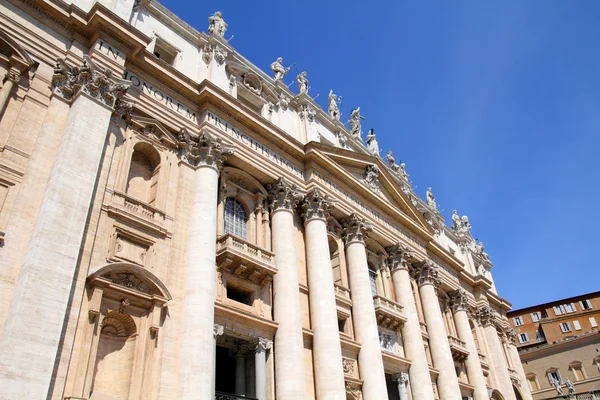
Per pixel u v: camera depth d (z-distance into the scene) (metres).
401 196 38.81
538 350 62.75
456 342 40.38
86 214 18.14
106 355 18.44
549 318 75.88
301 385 23.12
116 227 20.05
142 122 23.39
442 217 51.22
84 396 16.39
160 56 27.14
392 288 35.25
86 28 22.36
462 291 45.03
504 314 54.97
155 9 27.20
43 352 15.14
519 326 78.06
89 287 18.03
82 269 17.94
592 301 75.06
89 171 18.92
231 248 23.77
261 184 28.47
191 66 27.84
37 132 19.20
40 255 16.27
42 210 17.22
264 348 23.77
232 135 27.14
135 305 19.28
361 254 31.72
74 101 20.30
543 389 60.78
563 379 59.97
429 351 36.53
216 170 24.88
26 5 20.94
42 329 15.38
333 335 25.89
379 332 31.72
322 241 28.80
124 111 22.42
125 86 21.88
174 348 19.59
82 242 18.33
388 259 36.19
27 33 20.52
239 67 30.17
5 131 18.31
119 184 21.25
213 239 22.80
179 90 25.77
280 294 25.31
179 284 21.05
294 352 23.77
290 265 26.28
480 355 44.78
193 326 20.06
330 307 26.77
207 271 21.59
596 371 58.00
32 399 14.40
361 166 35.94
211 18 31.09
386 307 32.09
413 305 34.53
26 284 15.57
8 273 16.22
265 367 23.56
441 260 44.06
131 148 22.53
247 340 23.92
